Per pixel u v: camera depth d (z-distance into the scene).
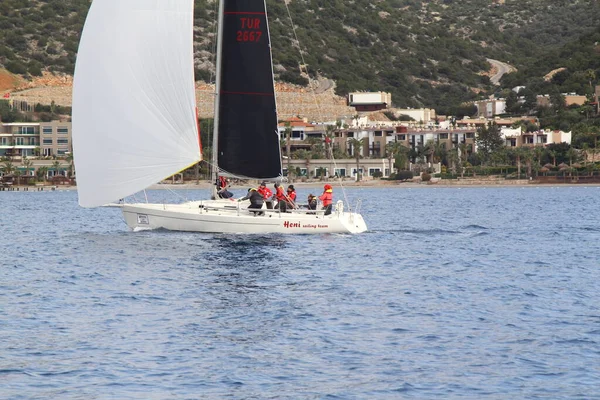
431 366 54.81
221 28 113.69
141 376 52.59
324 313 69.88
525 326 65.56
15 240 129.38
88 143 109.94
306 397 49.16
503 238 134.88
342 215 119.88
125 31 108.81
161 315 68.62
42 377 52.31
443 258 106.19
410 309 72.00
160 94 109.56
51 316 68.38
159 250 103.75
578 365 54.97
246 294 78.06
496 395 49.56
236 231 112.62
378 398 49.03
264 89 114.31
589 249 118.94
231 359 56.09
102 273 89.75
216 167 114.69
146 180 110.44
